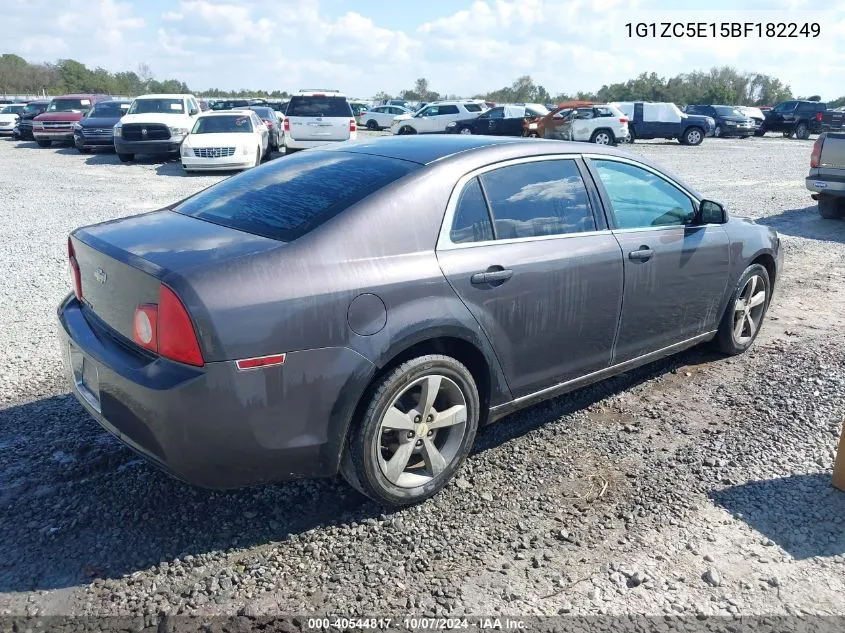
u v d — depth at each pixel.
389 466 3.20
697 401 4.55
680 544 3.11
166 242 3.06
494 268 3.42
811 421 4.27
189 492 3.42
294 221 3.14
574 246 3.79
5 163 18.64
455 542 3.10
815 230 10.22
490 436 4.08
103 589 2.76
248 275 2.78
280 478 3.00
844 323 6.14
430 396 3.26
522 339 3.61
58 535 3.07
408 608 2.70
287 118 18.16
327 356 2.90
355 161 3.64
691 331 4.73
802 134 35.59
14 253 8.20
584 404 4.52
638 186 4.32
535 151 3.82
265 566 2.91
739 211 11.70
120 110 21.72
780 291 7.13
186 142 15.95
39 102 28.14
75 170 17.09
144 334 2.81
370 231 3.10
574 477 3.64
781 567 2.97
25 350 5.15
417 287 3.14
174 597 2.73
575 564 2.97
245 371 2.73
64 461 3.66
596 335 3.99
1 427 3.99
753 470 3.72
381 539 3.10
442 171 3.41
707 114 34.88
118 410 2.90
